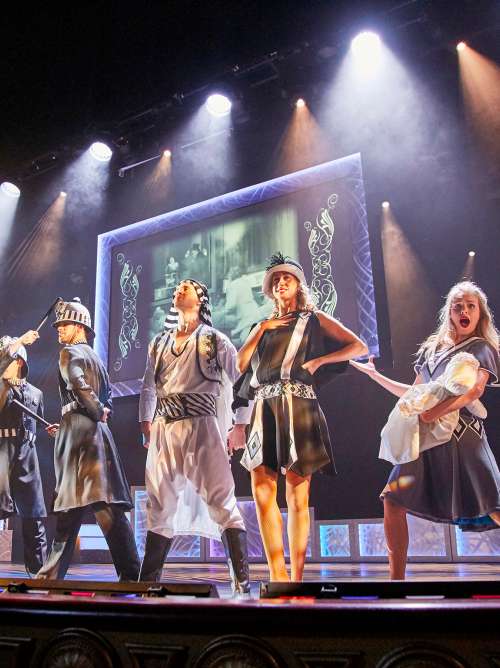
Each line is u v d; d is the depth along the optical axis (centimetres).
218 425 298
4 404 447
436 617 128
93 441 323
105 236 975
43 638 150
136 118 842
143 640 142
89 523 694
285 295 305
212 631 139
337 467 796
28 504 445
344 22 717
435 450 265
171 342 314
